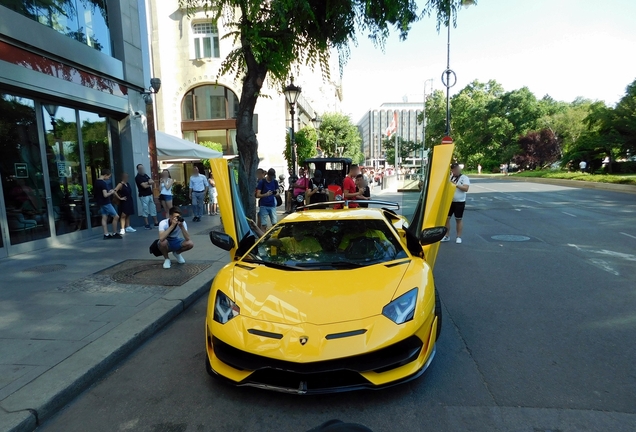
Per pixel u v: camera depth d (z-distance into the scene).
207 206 15.99
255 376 3.03
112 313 4.89
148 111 12.52
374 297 3.24
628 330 4.24
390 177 36.03
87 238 10.02
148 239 9.85
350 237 4.40
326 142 46.94
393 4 7.05
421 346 3.17
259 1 6.75
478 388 3.23
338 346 2.86
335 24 7.96
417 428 2.76
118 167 11.55
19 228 8.23
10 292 5.72
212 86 27.11
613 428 2.69
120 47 11.20
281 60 7.65
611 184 23.80
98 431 2.89
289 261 4.07
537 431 2.69
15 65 7.71
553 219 12.51
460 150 62.25
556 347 3.91
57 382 3.32
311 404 3.08
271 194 10.24
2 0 7.72
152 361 3.95
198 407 3.13
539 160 50.22
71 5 9.61
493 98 58.91
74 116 9.87
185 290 5.73
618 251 7.85
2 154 7.89
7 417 2.87
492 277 6.39
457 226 9.20
